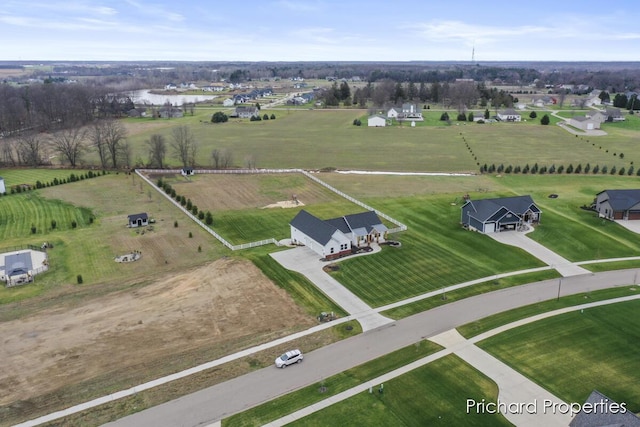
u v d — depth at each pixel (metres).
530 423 34.69
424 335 45.78
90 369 40.97
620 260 62.78
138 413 35.84
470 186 98.25
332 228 63.25
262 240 69.44
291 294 53.78
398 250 65.38
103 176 106.56
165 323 48.09
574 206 84.25
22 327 47.50
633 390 37.81
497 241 68.81
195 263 62.09
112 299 53.00
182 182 101.69
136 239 70.25
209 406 36.53
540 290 54.66
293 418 35.28
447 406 36.41
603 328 46.66
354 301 52.28
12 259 60.59
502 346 43.88
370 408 36.22
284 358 41.09
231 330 46.81
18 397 37.59
